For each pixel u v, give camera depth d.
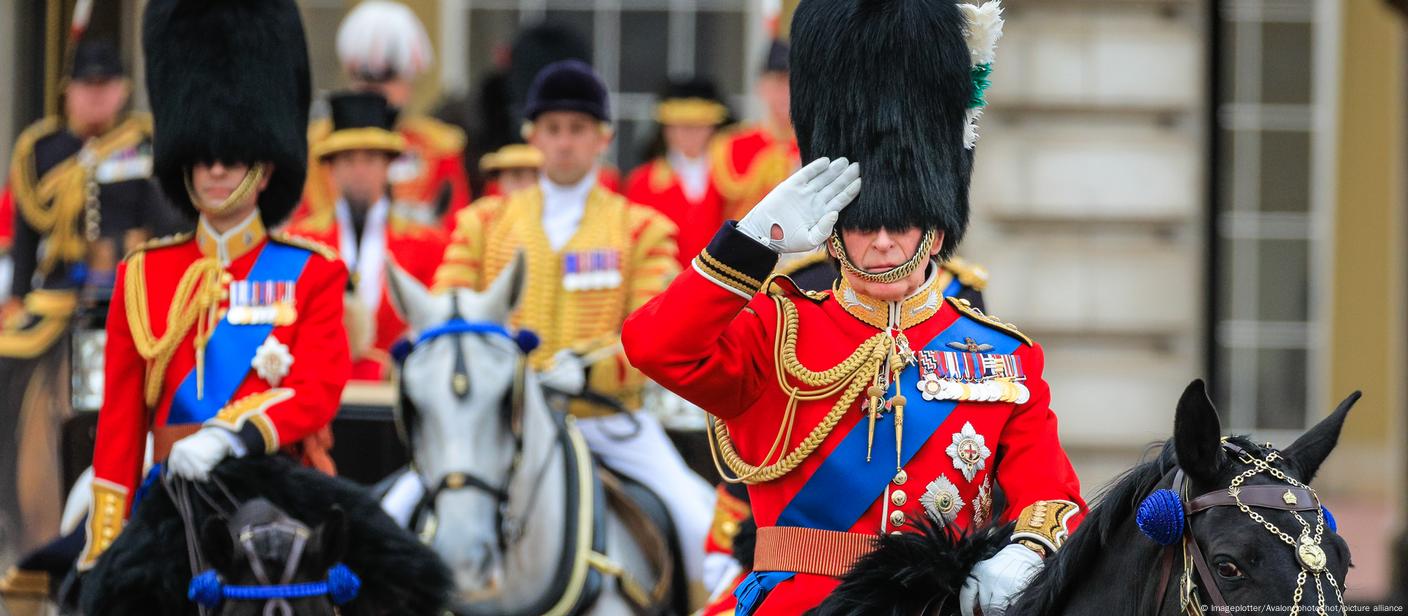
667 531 25.19
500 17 47.06
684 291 15.01
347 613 18.55
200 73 20.56
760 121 46.31
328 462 20.78
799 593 15.56
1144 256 38.91
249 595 17.50
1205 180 37.97
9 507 29.11
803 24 16.30
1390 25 43.38
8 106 40.00
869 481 15.56
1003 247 38.88
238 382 19.86
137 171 32.03
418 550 19.34
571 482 23.42
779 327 15.74
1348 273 43.72
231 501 18.86
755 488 16.19
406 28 39.62
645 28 46.81
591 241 26.47
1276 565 12.92
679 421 27.27
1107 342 39.09
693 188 41.28
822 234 14.93
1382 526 39.78
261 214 21.12
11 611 24.12
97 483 20.00
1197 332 38.75
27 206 32.47
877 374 15.55
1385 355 43.66
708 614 19.11
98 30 33.47
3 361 30.22
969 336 16.00
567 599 22.91
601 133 26.91
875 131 15.82
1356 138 43.62
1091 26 38.66
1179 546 13.51
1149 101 38.66
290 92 21.14
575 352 25.47
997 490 18.28
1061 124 38.84
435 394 21.50
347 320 26.78
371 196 32.44
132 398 20.20
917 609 14.99
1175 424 13.45
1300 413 43.75
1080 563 14.23
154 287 20.25
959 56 16.00
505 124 39.31
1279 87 43.75
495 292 22.72
